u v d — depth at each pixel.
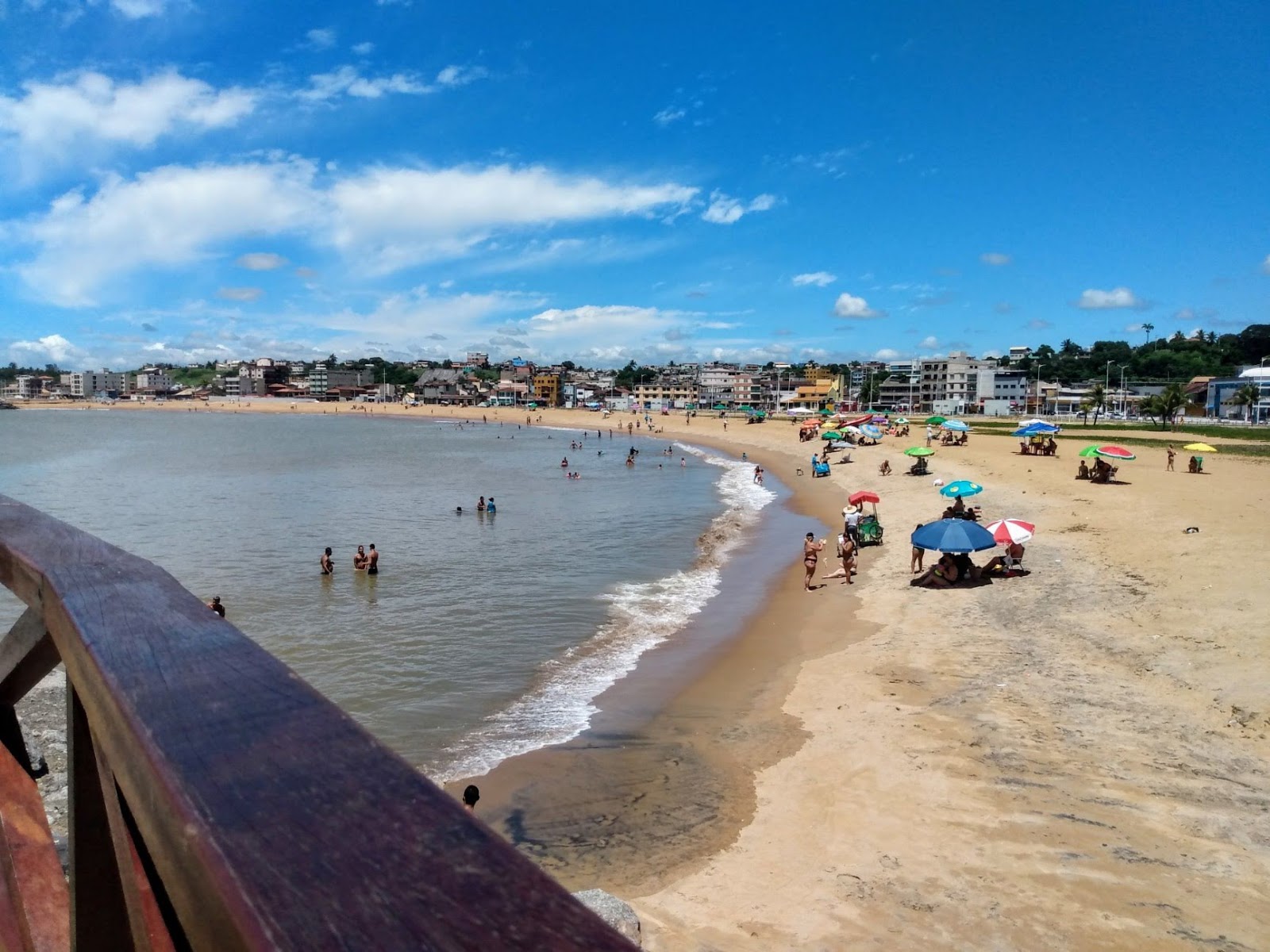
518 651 17.61
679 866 9.17
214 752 0.96
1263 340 161.50
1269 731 11.09
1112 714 12.09
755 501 44.72
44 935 1.72
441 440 109.25
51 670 1.85
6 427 133.38
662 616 20.50
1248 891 7.92
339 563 27.02
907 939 7.60
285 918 0.66
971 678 14.20
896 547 27.39
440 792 0.92
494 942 0.63
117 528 34.16
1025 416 140.75
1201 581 18.38
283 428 135.25
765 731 12.88
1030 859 8.68
